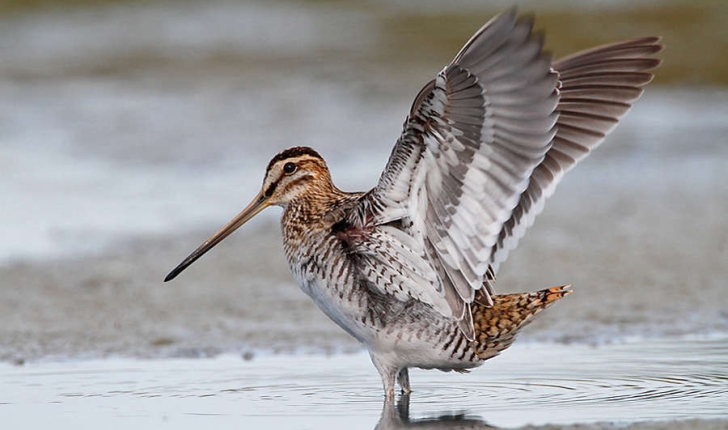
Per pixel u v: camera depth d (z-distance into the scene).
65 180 20.23
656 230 16.95
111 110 24.64
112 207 18.67
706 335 12.57
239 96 25.58
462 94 8.77
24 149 22.16
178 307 13.87
